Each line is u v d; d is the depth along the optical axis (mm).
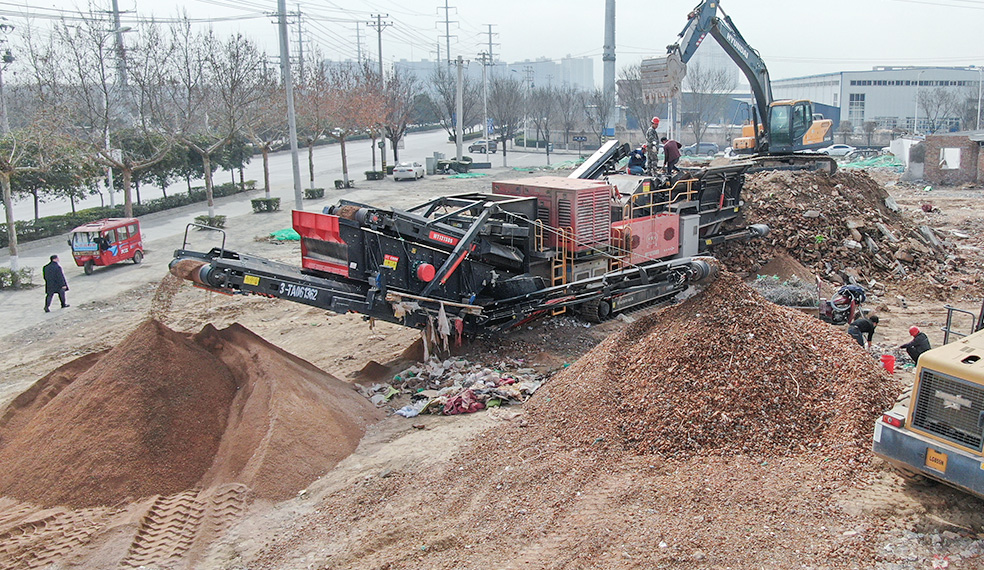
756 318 9711
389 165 57719
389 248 12188
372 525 7527
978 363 6738
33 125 25250
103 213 33438
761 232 19312
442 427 10086
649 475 8078
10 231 21188
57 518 7867
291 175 54438
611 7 45562
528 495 7852
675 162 18078
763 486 7609
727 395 8914
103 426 8781
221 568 6980
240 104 32156
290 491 8453
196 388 9602
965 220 28234
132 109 33594
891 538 6668
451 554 6891
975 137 39906
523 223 13992
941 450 6820
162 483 8477
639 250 15984
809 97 113500
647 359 9820
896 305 17109
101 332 16453
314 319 17172
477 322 13258
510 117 60906
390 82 54281
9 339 16109
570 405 9625
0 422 9570
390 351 14211
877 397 8695
